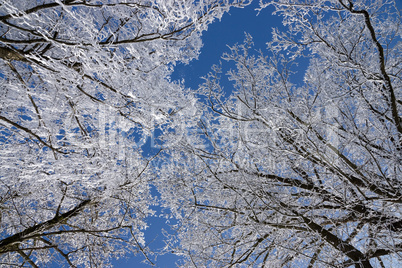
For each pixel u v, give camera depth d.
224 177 5.86
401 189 4.33
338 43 5.31
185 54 4.11
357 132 4.57
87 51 3.00
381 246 4.36
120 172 4.97
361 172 4.75
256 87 5.99
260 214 5.67
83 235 6.30
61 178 4.07
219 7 3.30
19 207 5.25
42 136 3.74
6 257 5.64
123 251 6.31
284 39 5.79
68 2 2.78
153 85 3.84
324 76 5.52
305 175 5.45
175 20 3.38
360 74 5.23
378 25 5.67
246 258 5.30
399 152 4.30
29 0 3.55
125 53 4.00
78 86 3.63
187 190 6.21
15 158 3.69
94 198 5.43
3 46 3.24
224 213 6.08
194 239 6.10
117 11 3.73
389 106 4.87
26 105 3.70
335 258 4.36
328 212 5.46
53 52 3.76
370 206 4.66
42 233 4.87
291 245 5.10
